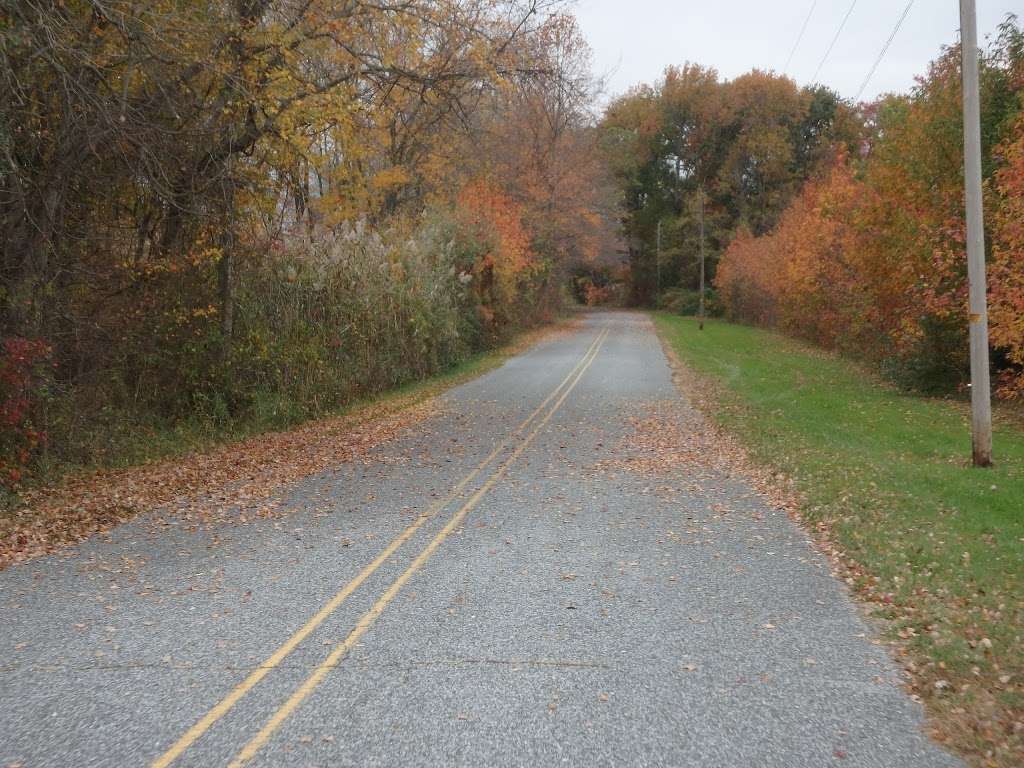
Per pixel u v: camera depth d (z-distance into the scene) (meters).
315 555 7.40
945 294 17.62
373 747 4.03
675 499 9.48
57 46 9.73
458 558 7.23
